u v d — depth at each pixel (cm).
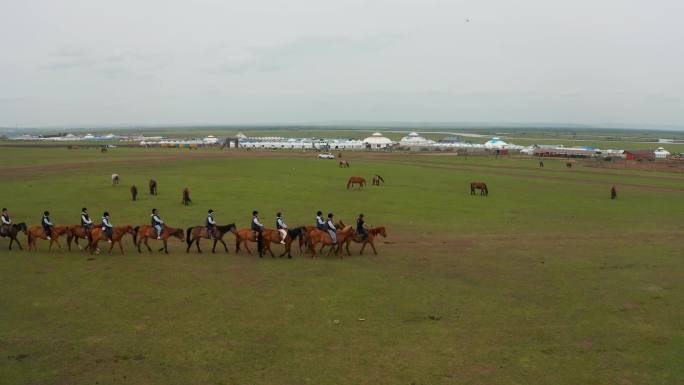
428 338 1947
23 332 1956
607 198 6512
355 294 2470
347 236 3278
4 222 3366
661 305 2338
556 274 2870
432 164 12412
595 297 2453
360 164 11969
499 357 1789
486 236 3994
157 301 2336
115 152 15150
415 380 1620
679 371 1686
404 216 4931
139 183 7331
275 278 2738
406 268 2984
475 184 6700
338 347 1858
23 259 3092
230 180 7925
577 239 3894
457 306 2311
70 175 8381
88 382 1581
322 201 5825
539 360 1767
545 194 6850
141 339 1905
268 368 1688
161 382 1590
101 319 2103
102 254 3269
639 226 4516
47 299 2344
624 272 2914
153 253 3322
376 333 1989
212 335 1950
